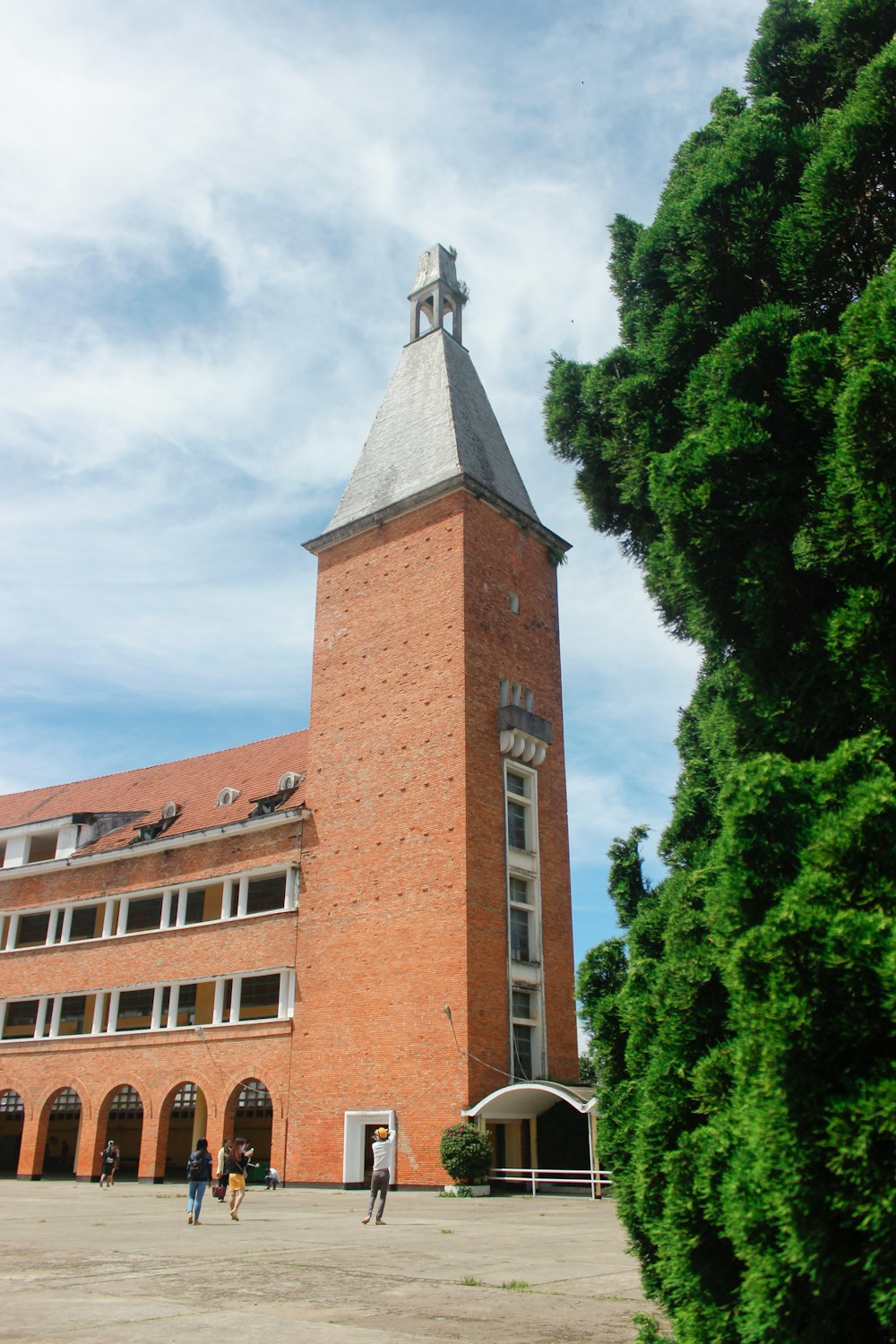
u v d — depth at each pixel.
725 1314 6.45
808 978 5.41
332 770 34.59
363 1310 10.36
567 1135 29.97
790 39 12.20
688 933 8.17
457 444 36.22
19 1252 15.35
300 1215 22.09
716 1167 6.48
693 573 9.02
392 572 35.59
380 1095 29.28
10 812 51.62
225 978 35.03
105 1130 36.59
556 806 35.03
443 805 31.06
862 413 7.18
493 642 33.97
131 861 39.91
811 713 8.12
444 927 29.58
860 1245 5.16
